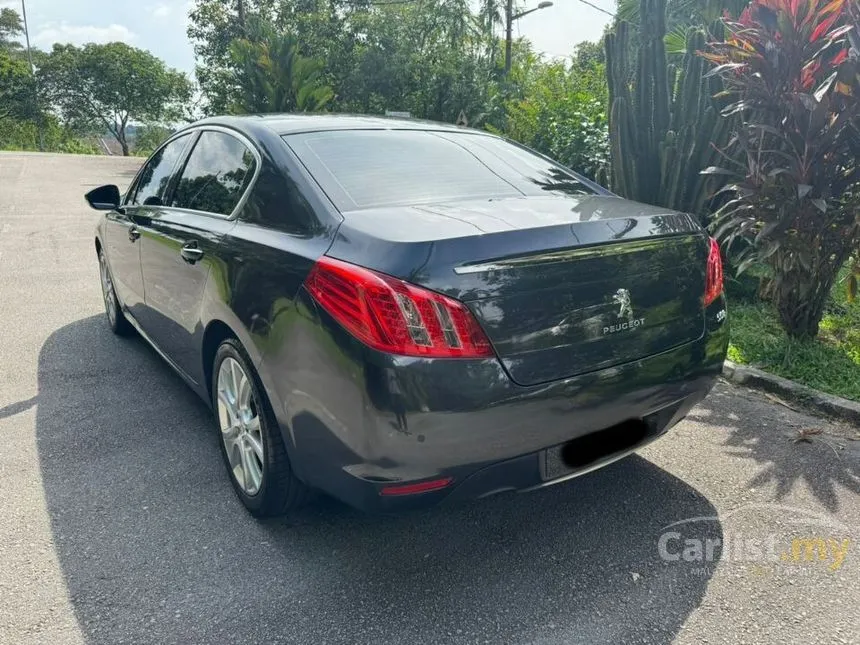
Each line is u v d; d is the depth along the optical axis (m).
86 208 13.23
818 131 4.15
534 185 3.09
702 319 2.72
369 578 2.50
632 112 6.47
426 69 18.09
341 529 2.80
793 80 4.34
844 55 4.23
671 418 2.72
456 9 19.56
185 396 4.15
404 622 2.28
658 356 2.52
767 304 5.72
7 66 53.78
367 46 18.67
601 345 2.36
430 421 2.08
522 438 2.23
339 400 2.20
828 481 3.13
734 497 3.01
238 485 2.96
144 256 3.91
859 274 4.78
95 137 61.22
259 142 3.05
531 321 2.21
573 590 2.43
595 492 3.06
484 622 2.28
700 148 6.11
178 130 4.14
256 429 2.79
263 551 2.65
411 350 2.07
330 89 16.77
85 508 2.94
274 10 21.23
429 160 3.05
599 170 8.16
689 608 2.34
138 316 4.33
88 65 53.78
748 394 4.10
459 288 2.11
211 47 21.72
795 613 2.31
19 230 10.48
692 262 2.68
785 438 3.55
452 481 2.20
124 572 2.52
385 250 2.17
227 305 2.77
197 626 2.26
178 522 2.84
